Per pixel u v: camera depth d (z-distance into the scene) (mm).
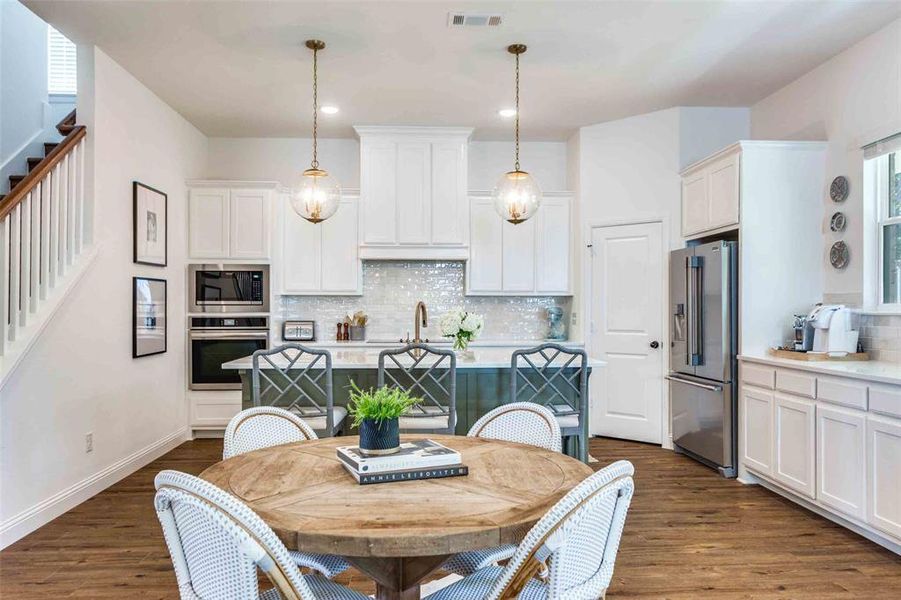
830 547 2941
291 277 5621
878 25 3521
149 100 4527
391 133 5516
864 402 2908
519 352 3270
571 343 5590
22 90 4750
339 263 5660
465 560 1881
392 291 5965
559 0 3203
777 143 4051
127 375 4156
